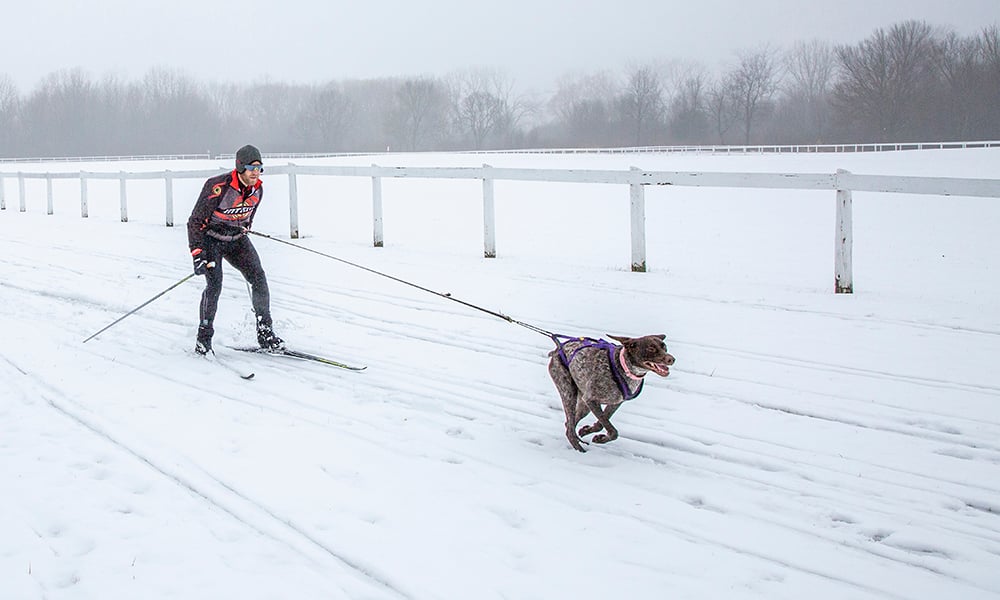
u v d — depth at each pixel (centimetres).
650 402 632
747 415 602
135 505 475
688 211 2064
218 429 589
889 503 469
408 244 1480
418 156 6322
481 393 658
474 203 2339
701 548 425
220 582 396
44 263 1288
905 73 9188
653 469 521
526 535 438
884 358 705
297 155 8150
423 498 481
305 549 425
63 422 608
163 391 676
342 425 596
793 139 10575
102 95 12250
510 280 1045
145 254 1352
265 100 13150
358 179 3272
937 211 1927
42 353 786
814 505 469
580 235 1625
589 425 576
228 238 765
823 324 812
